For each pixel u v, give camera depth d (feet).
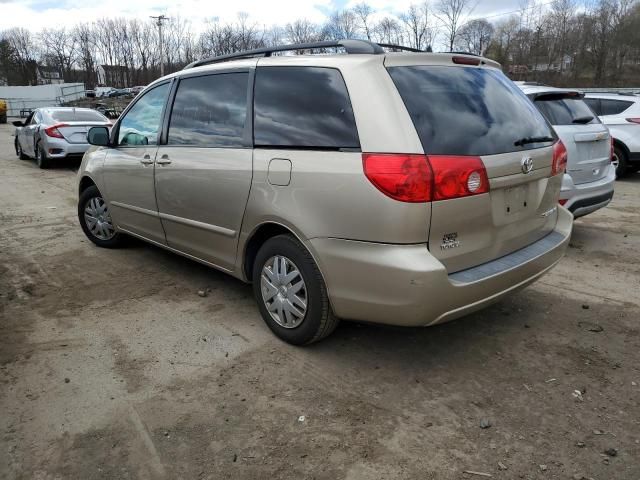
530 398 9.60
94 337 11.93
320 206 9.79
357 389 9.90
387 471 7.87
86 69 294.66
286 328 11.32
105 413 9.21
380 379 10.23
